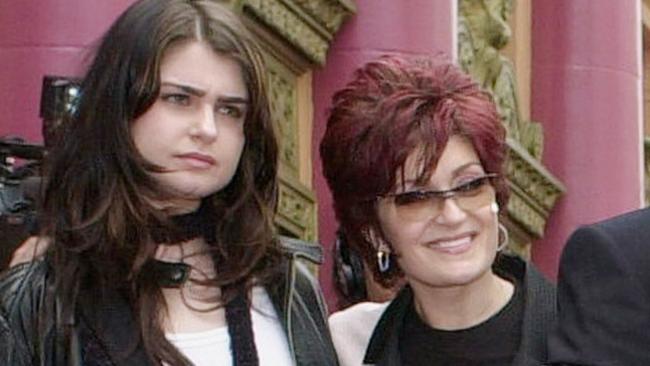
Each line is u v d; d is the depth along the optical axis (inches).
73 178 297.3
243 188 307.0
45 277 294.4
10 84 543.5
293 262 309.4
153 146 295.7
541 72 911.0
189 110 297.3
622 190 914.1
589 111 908.6
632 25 935.0
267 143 307.6
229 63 299.3
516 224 861.8
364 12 685.3
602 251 295.6
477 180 306.5
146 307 292.8
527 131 890.1
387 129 305.3
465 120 305.1
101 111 296.7
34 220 353.4
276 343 305.0
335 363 314.5
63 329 290.0
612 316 292.4
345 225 319.3
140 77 294.5
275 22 649.0
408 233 308.8
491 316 314.8
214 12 300.8
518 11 906.7
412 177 305.4
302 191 666.2
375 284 367.2
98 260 293.4
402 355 319.9
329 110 315.9
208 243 305.0
